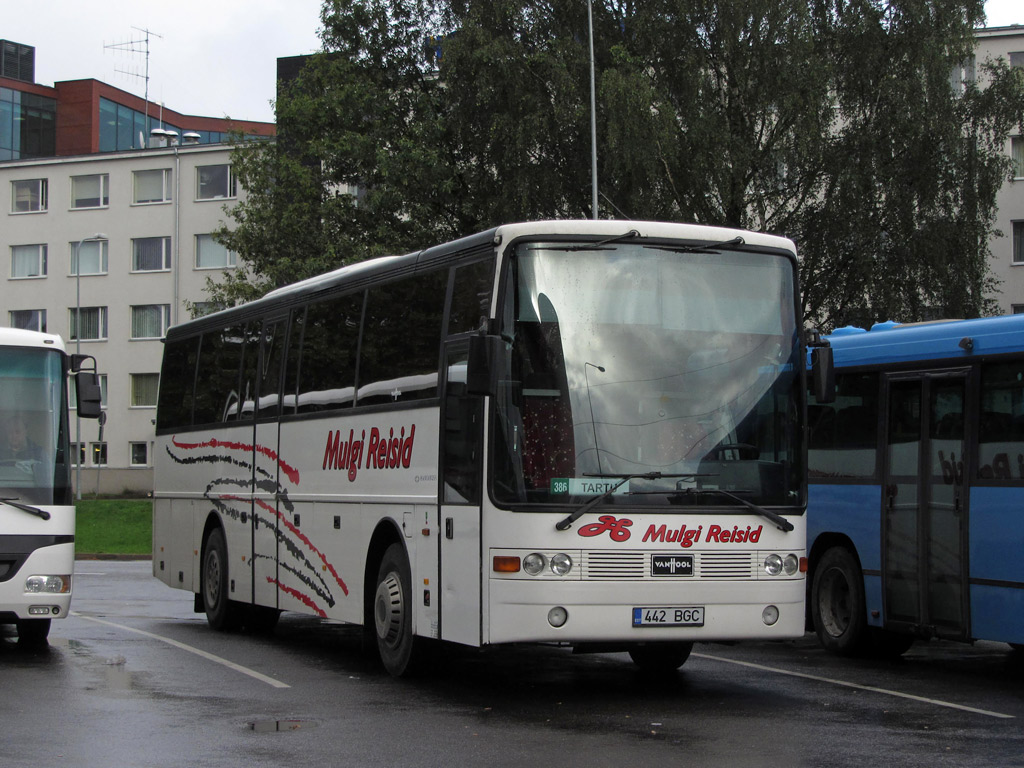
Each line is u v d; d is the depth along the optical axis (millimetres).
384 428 11992
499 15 38625
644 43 37812
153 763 7852
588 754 8133
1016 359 11734
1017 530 11500
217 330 17094
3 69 86438
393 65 43688
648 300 10297
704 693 10922
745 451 10266
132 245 66562
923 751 8289
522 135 37594
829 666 13008
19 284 68250
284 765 7801
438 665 11523
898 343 13281
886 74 37250
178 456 18156
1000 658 14031
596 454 9906
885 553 13211
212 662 13000
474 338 9617
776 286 10680
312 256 40188
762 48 36406
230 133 44344
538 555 9703
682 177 36719
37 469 13398
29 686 11141
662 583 9852
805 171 37406
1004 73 38281
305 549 13727
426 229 40250
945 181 36938
